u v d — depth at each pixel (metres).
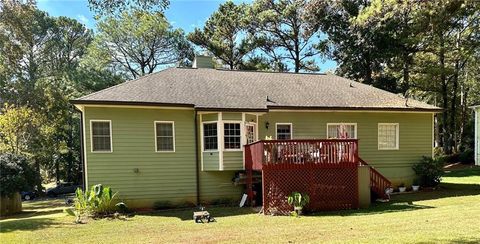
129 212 13.33
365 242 6.68
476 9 11.69
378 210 11.88
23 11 18.00
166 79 16.69
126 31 34.25
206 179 15.23
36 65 41.91
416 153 18.09
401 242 6.53
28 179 18.80
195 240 7.98
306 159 12.64
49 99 33.28
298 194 11.98
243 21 33.03
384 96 18.70
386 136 17.77
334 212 12.07
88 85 33.47
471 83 35.03
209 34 34.94
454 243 6.32
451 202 12.77
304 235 7.93
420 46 24.89
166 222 11.10
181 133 15.02
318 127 16.78
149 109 14.65
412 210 11.32
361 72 29.09
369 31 16.36
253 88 17.36
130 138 14.38
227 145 14.88
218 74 18.45
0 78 33.00
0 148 26.34
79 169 40.66
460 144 33.25
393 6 10.16
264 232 8.63
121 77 34.75
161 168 14.70
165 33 35.06
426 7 9.80
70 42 47.78
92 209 12.66
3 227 10.86
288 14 31.84
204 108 14.60
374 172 14.28
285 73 20.05
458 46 23.30
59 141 35.03
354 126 17.31
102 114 14.08
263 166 12.45
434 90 31.42
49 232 9.83
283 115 16.41
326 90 18.42
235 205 14.64
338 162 12.80
